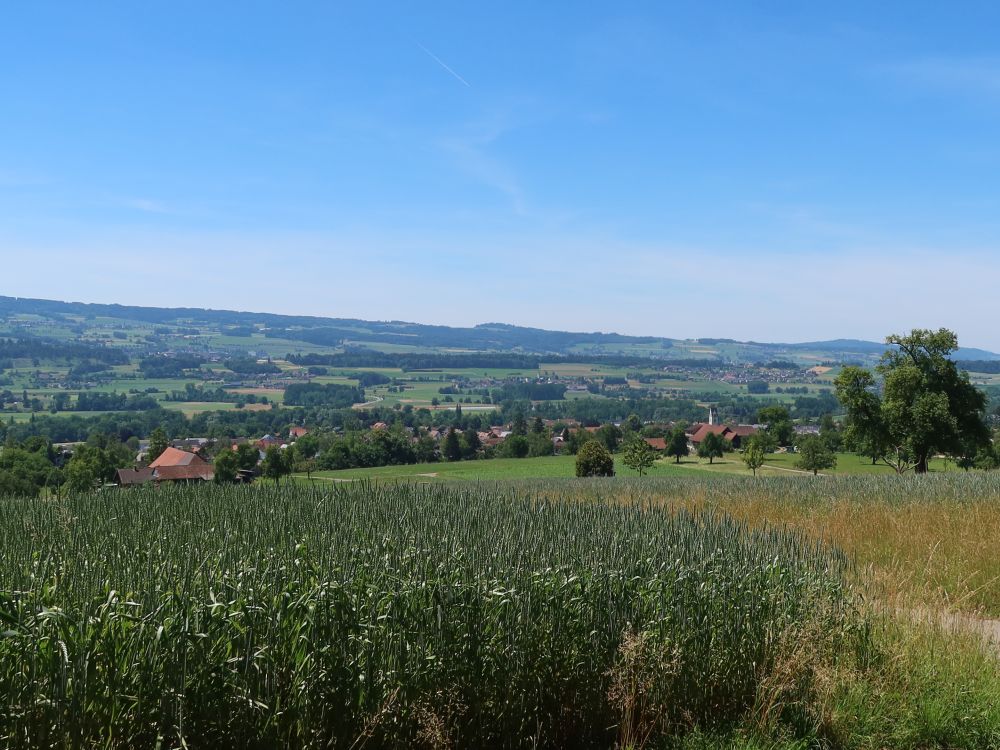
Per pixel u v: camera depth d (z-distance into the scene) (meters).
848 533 16.08
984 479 32.97
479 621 6.05
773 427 130.12
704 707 6.67
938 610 8.84
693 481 46.91
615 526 9.90
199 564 6.76
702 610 6.98
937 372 52.75
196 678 5.00
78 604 5.34
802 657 6.77
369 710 5.47
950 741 6.45
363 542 8.05
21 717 4.59
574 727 6.33
